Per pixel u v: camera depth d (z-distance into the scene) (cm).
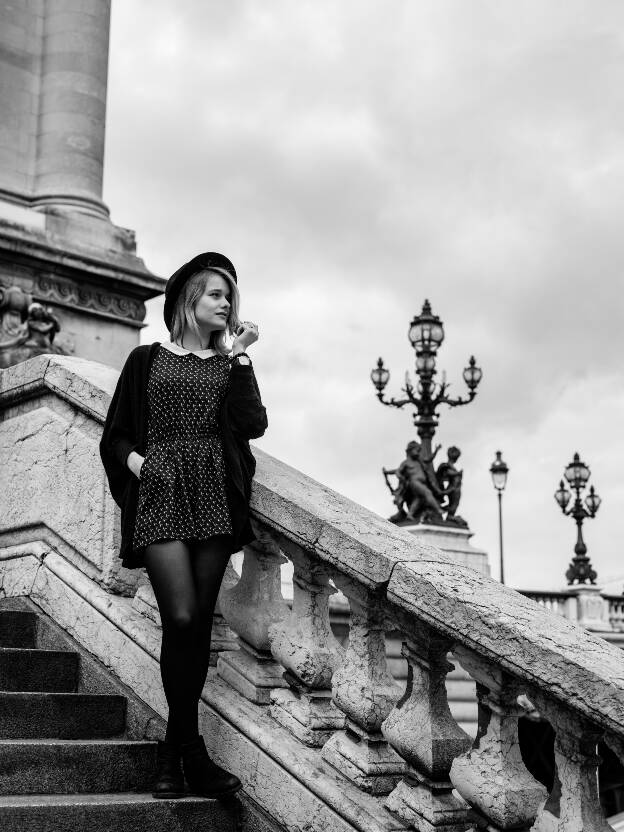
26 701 486
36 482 643
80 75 1619
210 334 480
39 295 1456
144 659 514
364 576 407
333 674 438
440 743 388
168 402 447
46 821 395
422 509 2502
